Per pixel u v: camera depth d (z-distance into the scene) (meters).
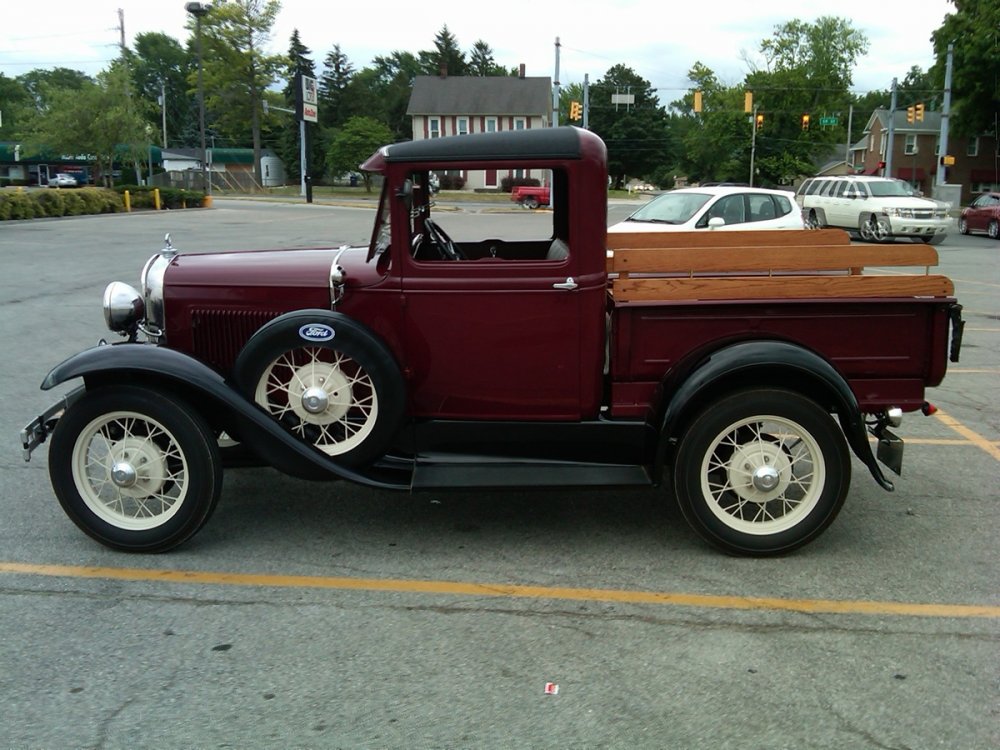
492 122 71.44
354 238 21.67
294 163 80.44
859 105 88.75
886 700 2.93
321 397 4.04
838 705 2.90
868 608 3.59
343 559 4.05
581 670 3.11
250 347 4.00
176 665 3.12
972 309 11.80
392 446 4.27
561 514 4.64
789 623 3.46
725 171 66.25
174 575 3.87
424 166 3.97
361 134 63.88
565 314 4.05
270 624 3.43
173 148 93.06
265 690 2.97
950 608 3.59
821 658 3.20
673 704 2.90
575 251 3.99
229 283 4.32
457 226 4.79
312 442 4.18
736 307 3.98
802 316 4.00
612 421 4.17
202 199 39.75
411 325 4.12
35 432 4.09
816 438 3.93
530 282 4.02
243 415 3.93
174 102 106.50
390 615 3.51
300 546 4.20
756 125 51.75
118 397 3.91
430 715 2.83
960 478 5.21
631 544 4.24
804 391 4.03
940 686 3.02
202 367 3.97
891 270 9.21
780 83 64.31
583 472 4.09
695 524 4.02
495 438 4.23
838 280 4.00
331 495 4.90
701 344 4.04
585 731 2.75
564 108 83.25
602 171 3.96
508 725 2.78
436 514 4.62
